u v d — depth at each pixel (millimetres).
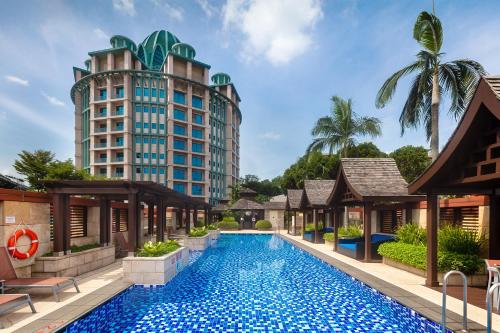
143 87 54094
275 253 16156
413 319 5992
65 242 9109
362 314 6605
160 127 54594
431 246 7793
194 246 17359
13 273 6922
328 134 22750
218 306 7078
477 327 5070
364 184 12078
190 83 56969
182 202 20422
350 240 15484
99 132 52781
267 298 7695
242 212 40062
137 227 11773
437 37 11703
